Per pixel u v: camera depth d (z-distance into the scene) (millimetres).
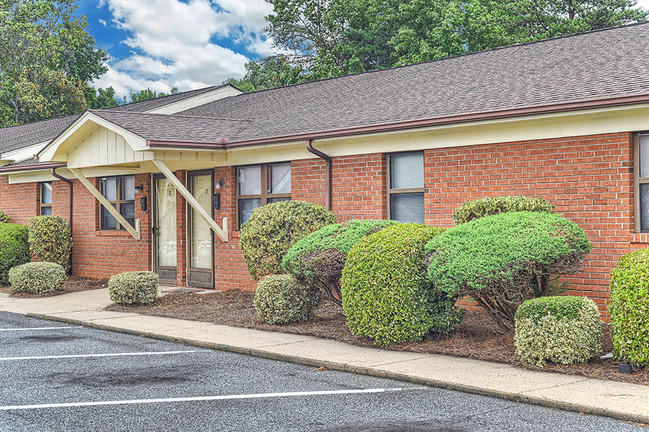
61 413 5828
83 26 42000
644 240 8594
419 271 8203
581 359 6941
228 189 14078
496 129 10008
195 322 10719
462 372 6871
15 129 26734
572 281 9242
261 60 38500
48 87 38938
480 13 28375
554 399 5758
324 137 11719
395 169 11516
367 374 7160
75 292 15180
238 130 14258
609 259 8938
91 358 8242
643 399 5711
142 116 14008
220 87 20844
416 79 14109
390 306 8203
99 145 13820
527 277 7520
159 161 12742
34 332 10289
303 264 9422
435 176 10773
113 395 6426
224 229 14023
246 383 6840
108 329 10430
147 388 6684
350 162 11922
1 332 10305
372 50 34688
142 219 16234
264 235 11062
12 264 16875
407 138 11086
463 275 7484
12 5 40125
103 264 17344
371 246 8539
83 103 40031
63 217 18500
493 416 5523
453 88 12180
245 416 5660
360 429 5250
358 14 35281
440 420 5438
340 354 7938
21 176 19734
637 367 6672
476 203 9406
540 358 6934
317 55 35062
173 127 13570
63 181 18328
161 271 16125
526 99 9742
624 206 8812
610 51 11406
